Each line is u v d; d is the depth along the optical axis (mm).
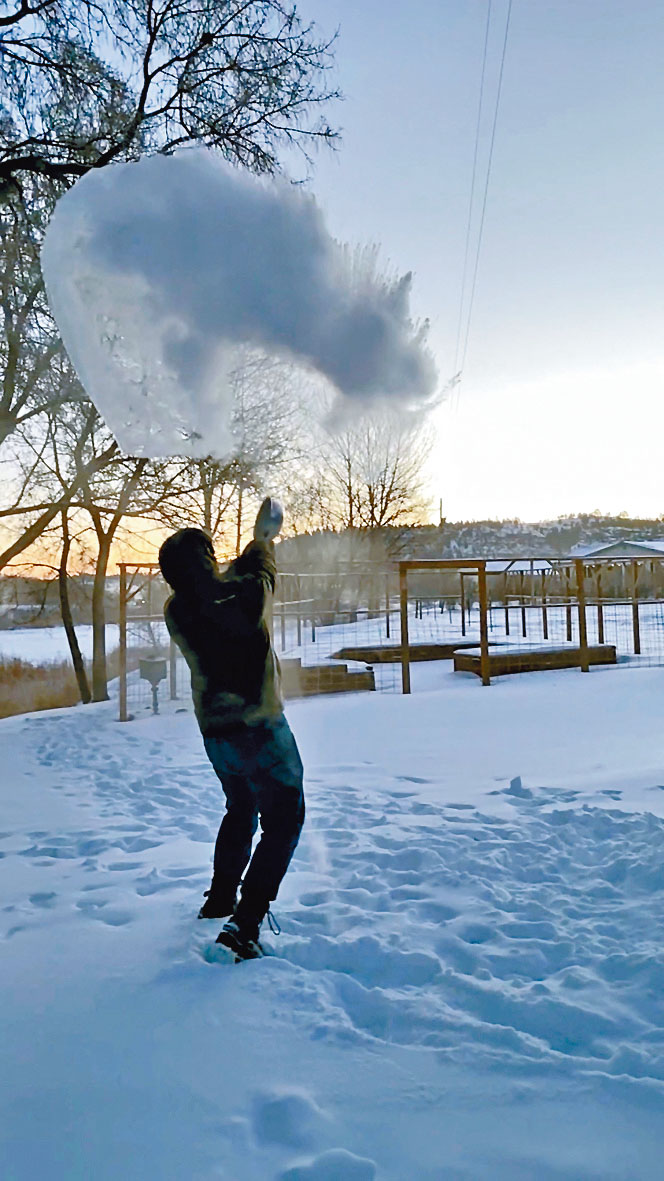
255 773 3332
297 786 3359
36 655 25812
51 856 4953
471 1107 2201
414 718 10234
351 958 3225
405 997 2881
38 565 19953
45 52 12070
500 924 3527
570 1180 1906
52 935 3475
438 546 44906
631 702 10883
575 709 10461
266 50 13234
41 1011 2762
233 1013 2736
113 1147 2043
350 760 7707
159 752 9070
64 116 12414
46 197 11969
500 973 3105
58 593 21781
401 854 4586
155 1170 1955
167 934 3449
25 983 2984
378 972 3145
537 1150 2018
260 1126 2133
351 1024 2672
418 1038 2604
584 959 3176
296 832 3336
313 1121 2139
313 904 3883
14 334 12234
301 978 2998
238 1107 2207
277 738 3332
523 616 22172
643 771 6539
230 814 3656
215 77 13258
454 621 29531
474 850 4652
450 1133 2092
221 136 12766
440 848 4684
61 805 6457
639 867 4133
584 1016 2695
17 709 20938
